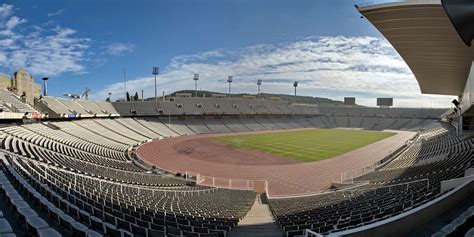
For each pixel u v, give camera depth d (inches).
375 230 238.4
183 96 3287.4
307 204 598.5
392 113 3695.9
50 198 357.4
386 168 1074.7
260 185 983.0
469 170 485.1
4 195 351.6
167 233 304.3
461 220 266.7
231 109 3201.3
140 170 1073.5
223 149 1692.9
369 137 2348.7
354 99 4377.5
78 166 834.8
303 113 3868.1
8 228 219.5
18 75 1569.9
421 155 1133.1
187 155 1508.4
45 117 1529.3
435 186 473.1
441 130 2098.9
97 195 478.6
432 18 518.9
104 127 1930.4
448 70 892.0
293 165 1275.8
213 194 765.3
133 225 298.0
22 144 896.3
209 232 359.6
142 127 2262.6
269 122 3405.5
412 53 733.9
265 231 406.6
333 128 3368.6
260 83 4015.8
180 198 635.5
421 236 255.0
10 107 1181.1
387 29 589.9
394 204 388.8
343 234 223.5
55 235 220.5
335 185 940.0
